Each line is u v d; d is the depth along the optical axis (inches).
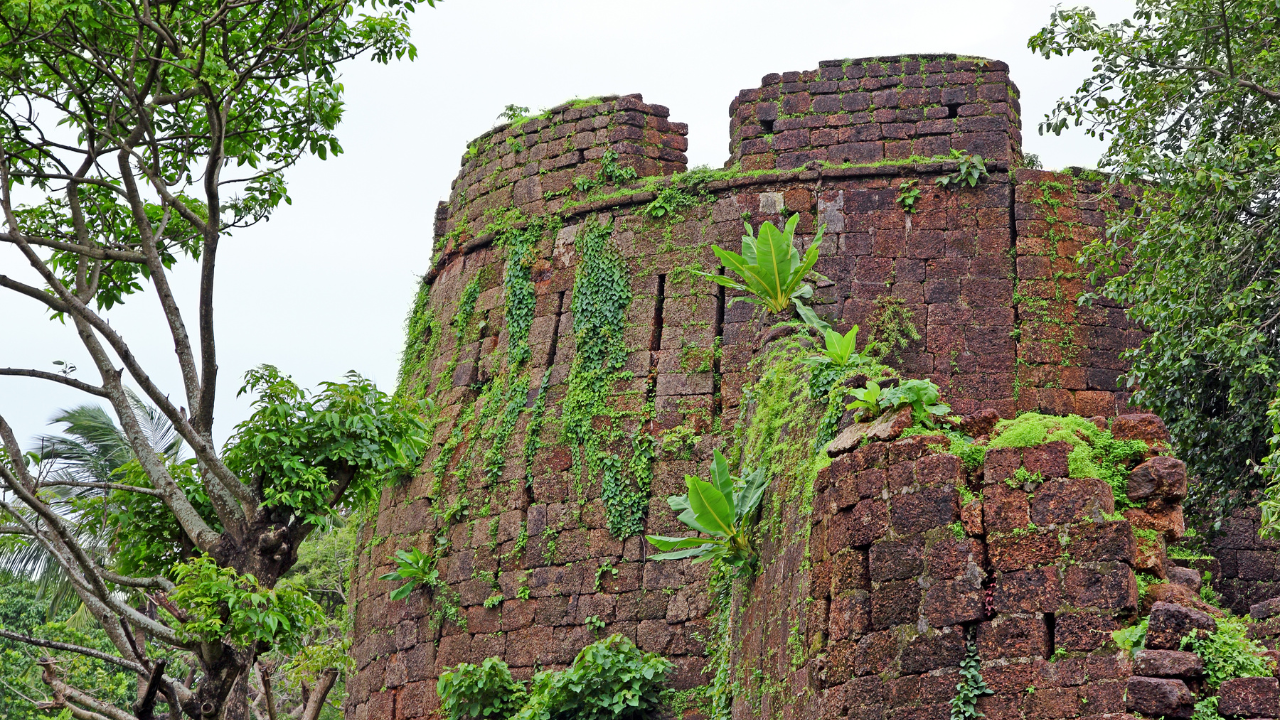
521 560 666.8
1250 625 399.2
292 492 446.3
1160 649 325.4
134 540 483.5
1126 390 646.5
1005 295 658.2
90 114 480.4
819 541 407.5
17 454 414.0
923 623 357.4
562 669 635.5
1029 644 342.0
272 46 491.5
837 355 469.7
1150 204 617.6
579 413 678.5
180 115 526.3
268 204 542.6
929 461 370.6
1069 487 350.0
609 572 644.1
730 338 666.8
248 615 400.2
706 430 652.7
